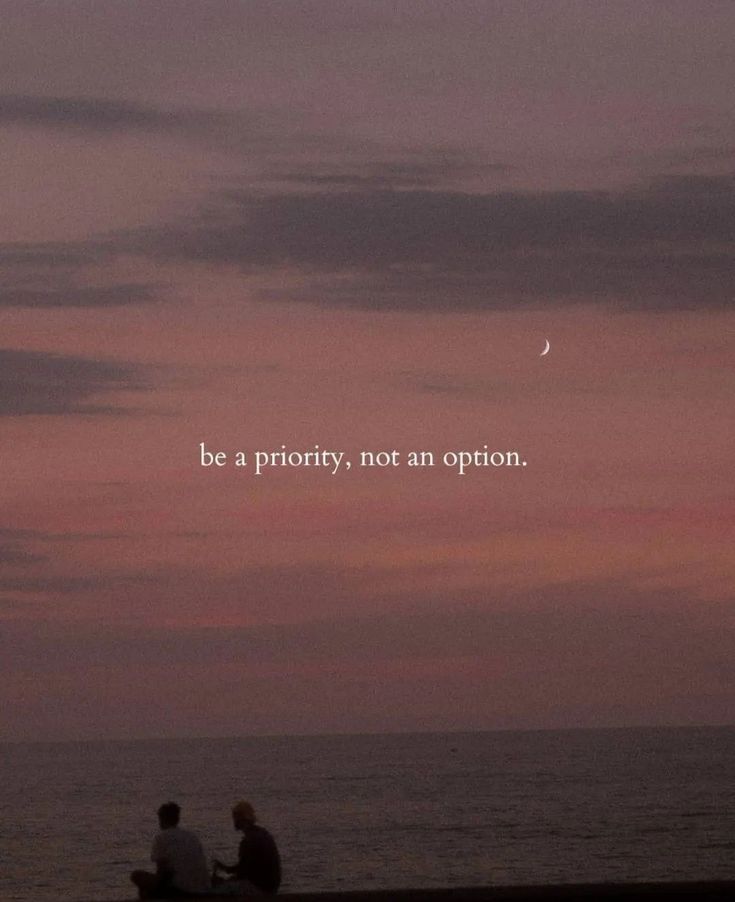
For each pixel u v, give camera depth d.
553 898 8.20
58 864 56.22
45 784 135.00
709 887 8.38
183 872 10.68
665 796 90.19
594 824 67.69
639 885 8.51
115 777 151.25
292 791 112.25
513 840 60.50
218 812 91.62
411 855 55.81
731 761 156.25
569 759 175.50
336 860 54.69
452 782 119.38
